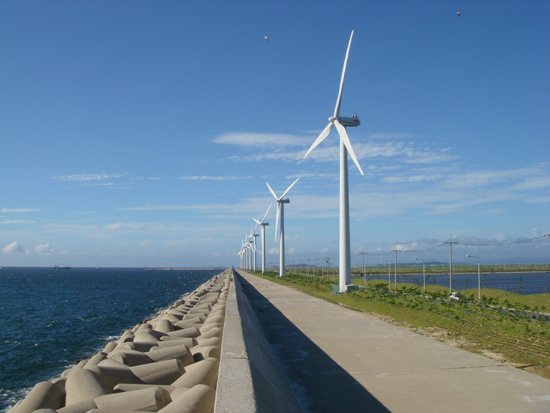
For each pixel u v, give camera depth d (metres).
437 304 21.41
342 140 34.22
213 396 5.03
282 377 8.02
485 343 12.12
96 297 69.81
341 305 24.38
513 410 6.32
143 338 11.72
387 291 30.34
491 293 35.62
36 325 37.44
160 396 5.39
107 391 6.23
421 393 7.21
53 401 6.28
